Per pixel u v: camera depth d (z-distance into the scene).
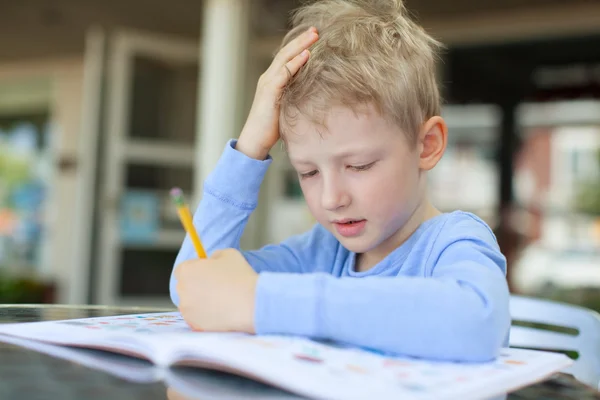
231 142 0.94
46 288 5.16
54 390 0.51
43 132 5.57
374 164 0.77
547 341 1.18
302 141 0.78
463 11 3.98
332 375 0.52
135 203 4.23
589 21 3.79
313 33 0.89
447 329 0.61
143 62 4.35
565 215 8.90
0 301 4.95
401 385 0.51
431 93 0.88
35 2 4.25
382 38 0.84
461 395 0.50
